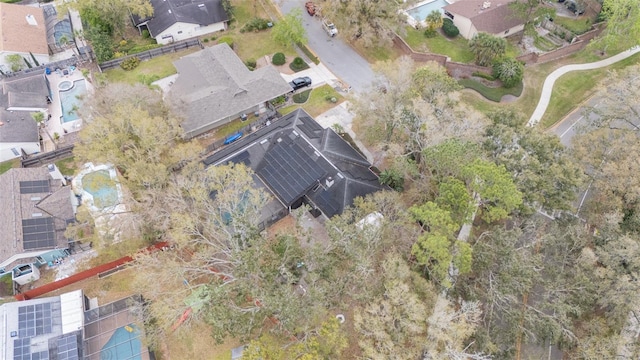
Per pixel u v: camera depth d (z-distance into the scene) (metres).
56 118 61.28
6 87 61.16
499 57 64.25
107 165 51.44
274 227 48.81
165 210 43.06
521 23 71.12
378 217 40.62
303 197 49.03
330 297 35.47
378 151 55.19
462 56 68.00
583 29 73.00
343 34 66.69
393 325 33.25
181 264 40.75
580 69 66.69
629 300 35.59
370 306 34.88
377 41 68.25
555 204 41.69
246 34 72.62
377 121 51.31
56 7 69.38
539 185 41.31
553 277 39.84
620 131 48.03
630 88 49.12
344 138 57.22
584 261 38.03
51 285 43.31
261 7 77.56
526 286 36.84
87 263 45.88
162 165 43.34
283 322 33.28
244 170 42.97
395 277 34.56
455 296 38.16
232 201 42.22
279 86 60.84
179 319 40.75
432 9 77.88
